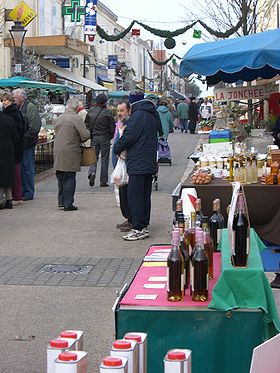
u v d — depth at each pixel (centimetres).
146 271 432
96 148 1451
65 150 1138
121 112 970
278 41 779
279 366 298
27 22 2698
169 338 356
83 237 945
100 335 548
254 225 715
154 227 1002
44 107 2125
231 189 708
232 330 353
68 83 3722
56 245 895
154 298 376
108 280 716
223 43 846
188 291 387
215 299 355
